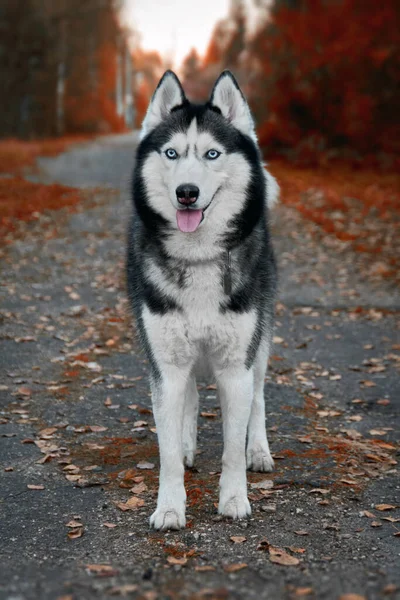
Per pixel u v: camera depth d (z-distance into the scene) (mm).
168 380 3555
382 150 19875
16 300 8445
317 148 20547
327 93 20797
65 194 16672
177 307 3518
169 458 3490
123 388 5789
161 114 3885
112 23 49750
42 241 11844
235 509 3529
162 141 3701
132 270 3959
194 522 3502
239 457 3598
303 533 3344
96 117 44438
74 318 7859
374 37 20031
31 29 37969
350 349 6938
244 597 2637
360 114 20000
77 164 23344
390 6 19797
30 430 4879
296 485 3975
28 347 6766
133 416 5180
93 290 9125
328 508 3672
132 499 3744
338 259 10758
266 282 4145
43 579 2828
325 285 9406
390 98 19859
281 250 11336
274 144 21859
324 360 6617
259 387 4348
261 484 3953
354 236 12016
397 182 17422
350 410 5391
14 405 5359
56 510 3648
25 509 3652
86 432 4867
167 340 3535
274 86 22469
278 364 6477
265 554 3111
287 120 21734
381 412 5344
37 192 16516
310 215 13711
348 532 3375
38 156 25219
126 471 4152
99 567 2928
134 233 3934
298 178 18219
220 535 3334
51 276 9727
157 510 3469
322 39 21094
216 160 3627
